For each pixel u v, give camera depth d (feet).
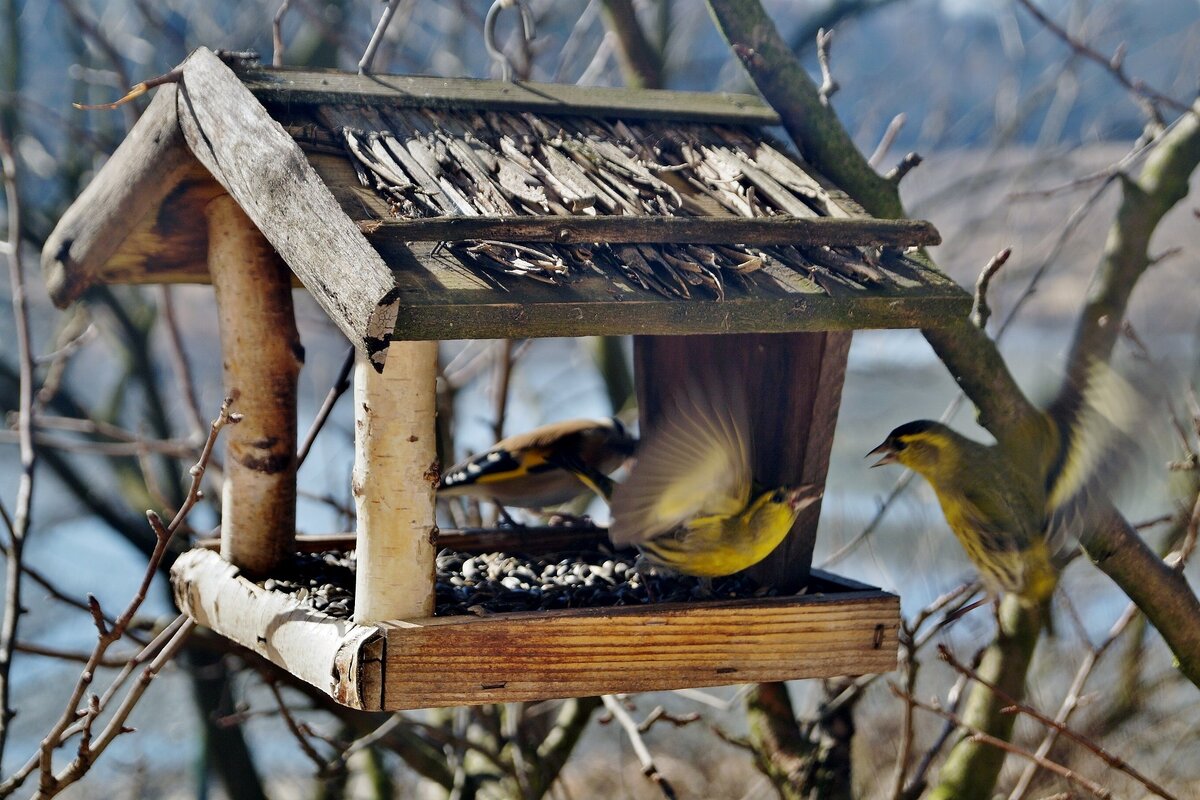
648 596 25.55
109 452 40.45
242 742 48.75
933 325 23.29
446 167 23.34
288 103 24.04
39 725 60.85
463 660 22.00
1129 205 29.76
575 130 26.25
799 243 23.58
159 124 26.00
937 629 29.60
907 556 47.62
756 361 27.55
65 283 29.58
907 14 62.85
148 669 26.35
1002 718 30.32
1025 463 25.58
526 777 36.40
